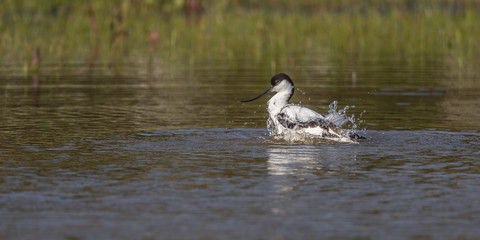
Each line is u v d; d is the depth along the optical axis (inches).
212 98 681.0
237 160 411.2
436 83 778.2
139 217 302.4
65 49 1143.6
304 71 885.8
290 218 300.4
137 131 508.7
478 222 294.8
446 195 336.2
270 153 431.2
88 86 764.6
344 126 532.1
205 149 444.1
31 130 511.8
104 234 280.5
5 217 302.7
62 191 343.9
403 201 326.0
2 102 652.1
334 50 1143.6
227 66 946.7
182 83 786.2
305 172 381.7
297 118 490.0
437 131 506.6
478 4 1542.8
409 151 436.8
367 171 383.9
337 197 332.8
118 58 1045.2
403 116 577.6
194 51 1127.6
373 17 1338.6
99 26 1282.0
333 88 741.9
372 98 677.3
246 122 552.1
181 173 379.2
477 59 1018.7
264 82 788.6
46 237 277.1
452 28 1259.2
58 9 1419.8
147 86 764.0
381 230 284.7
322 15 1403.8
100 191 343.6
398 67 928.3
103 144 459.2
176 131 509.4
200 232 282.5
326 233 281.0
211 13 1461.6
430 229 285.9
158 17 1392.7
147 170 386.3
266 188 348.5
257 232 282.2
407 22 1301.7
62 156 422.0
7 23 1282.0
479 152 433.7
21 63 983.6
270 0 1676.9
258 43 1201.4
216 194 337.7
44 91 727.1
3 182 360.5
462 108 616.7
